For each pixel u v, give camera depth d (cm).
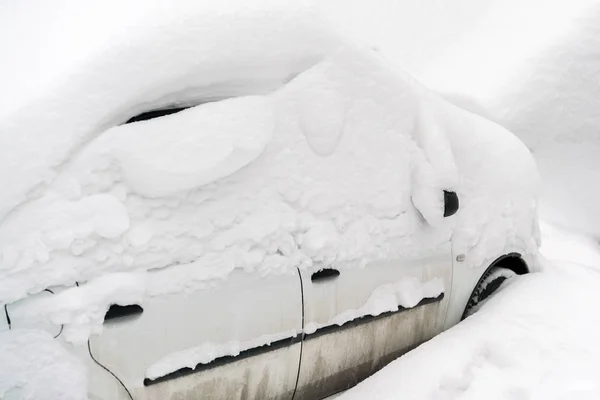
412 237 277
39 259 168
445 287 300
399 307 268
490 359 270
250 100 217
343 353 248
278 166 222
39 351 166
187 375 194
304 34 233
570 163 732
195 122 199
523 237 358
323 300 234
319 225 234
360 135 254
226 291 203
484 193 327
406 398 238
